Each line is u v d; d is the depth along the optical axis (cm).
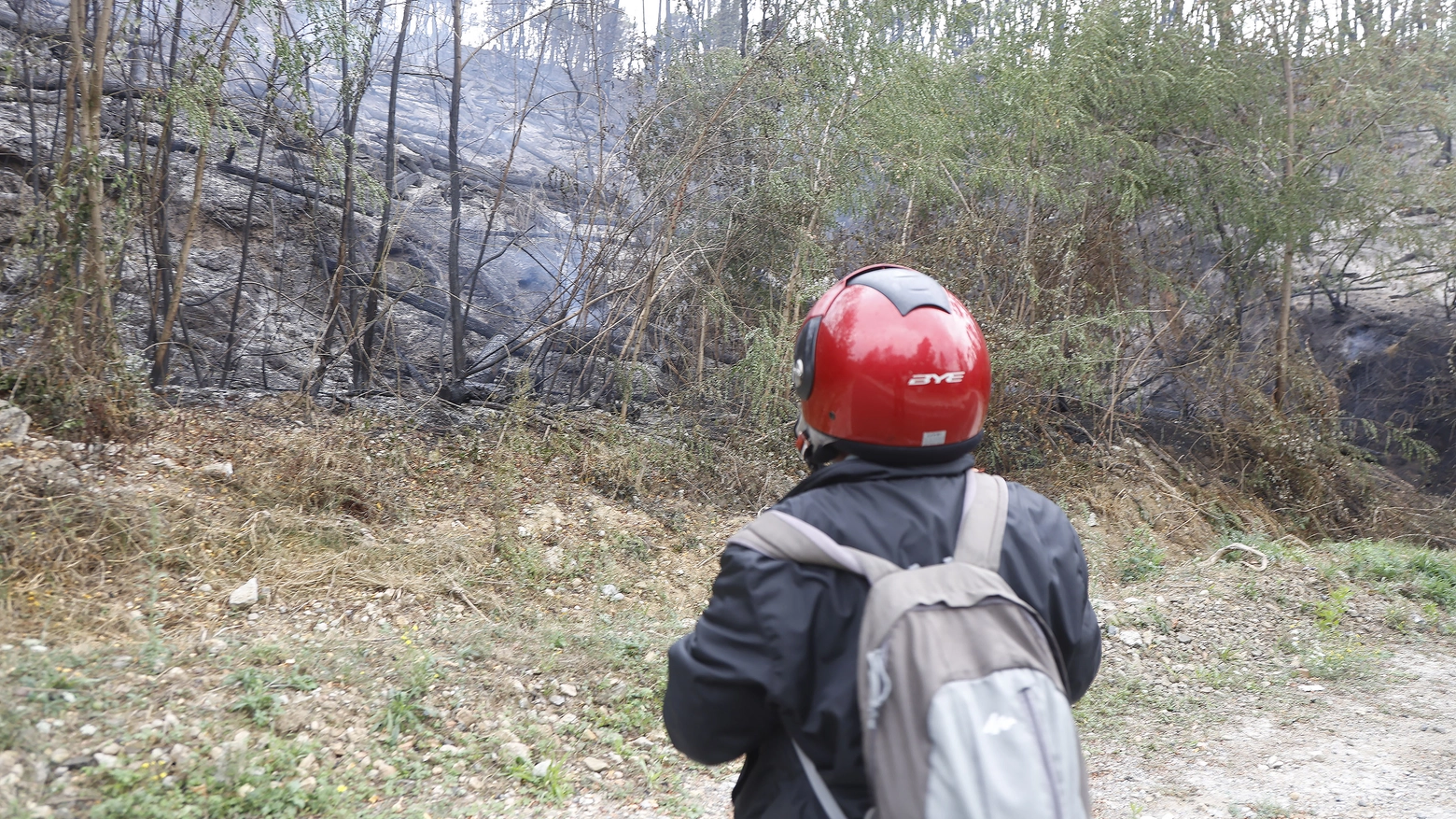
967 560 128
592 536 657
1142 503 917
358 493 596
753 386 835
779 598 125
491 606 537
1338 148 1080
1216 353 1102
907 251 917
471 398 836
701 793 391
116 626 407
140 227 695
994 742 108
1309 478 1026
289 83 682
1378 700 534
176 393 691
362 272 895
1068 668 140
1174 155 1080
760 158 867
